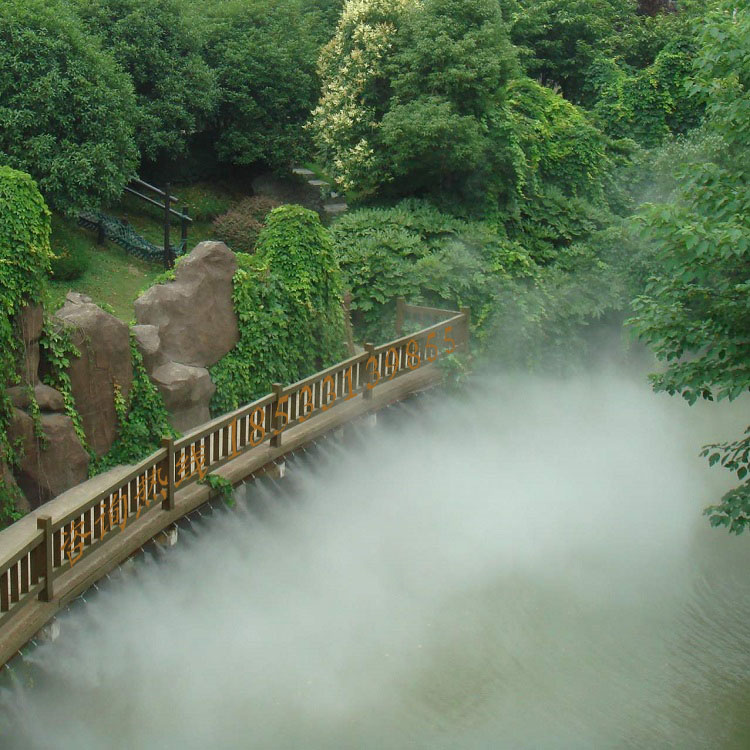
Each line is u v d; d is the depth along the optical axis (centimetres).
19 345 1095
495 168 2169
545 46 2922
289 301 1514
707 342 1073
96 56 1886
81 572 991
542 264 2186
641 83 2788
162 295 1343
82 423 1195
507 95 2291
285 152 2481
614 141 2695
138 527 1090
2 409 1060
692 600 1405
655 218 1024
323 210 2508
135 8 2220
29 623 911
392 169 2084
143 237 2145
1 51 1788
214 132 2489
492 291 1900
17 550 887
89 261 1894
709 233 955
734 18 1159
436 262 1858
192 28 2297
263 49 2436
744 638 1312
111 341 1213
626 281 2102
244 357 1445
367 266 1836
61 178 1830
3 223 1070
